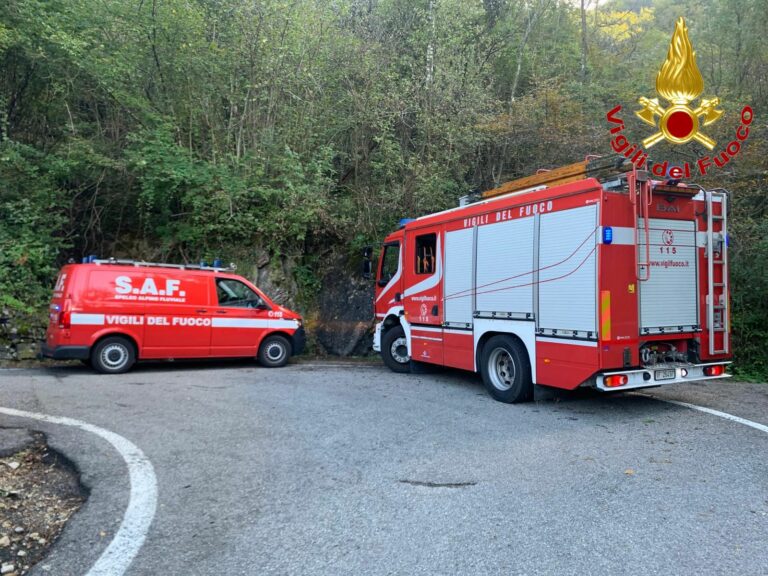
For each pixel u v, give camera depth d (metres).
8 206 13.48
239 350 11.46
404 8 18.59
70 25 14.33
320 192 15.20
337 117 16.66
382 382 9.79
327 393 8.68
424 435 6.27
